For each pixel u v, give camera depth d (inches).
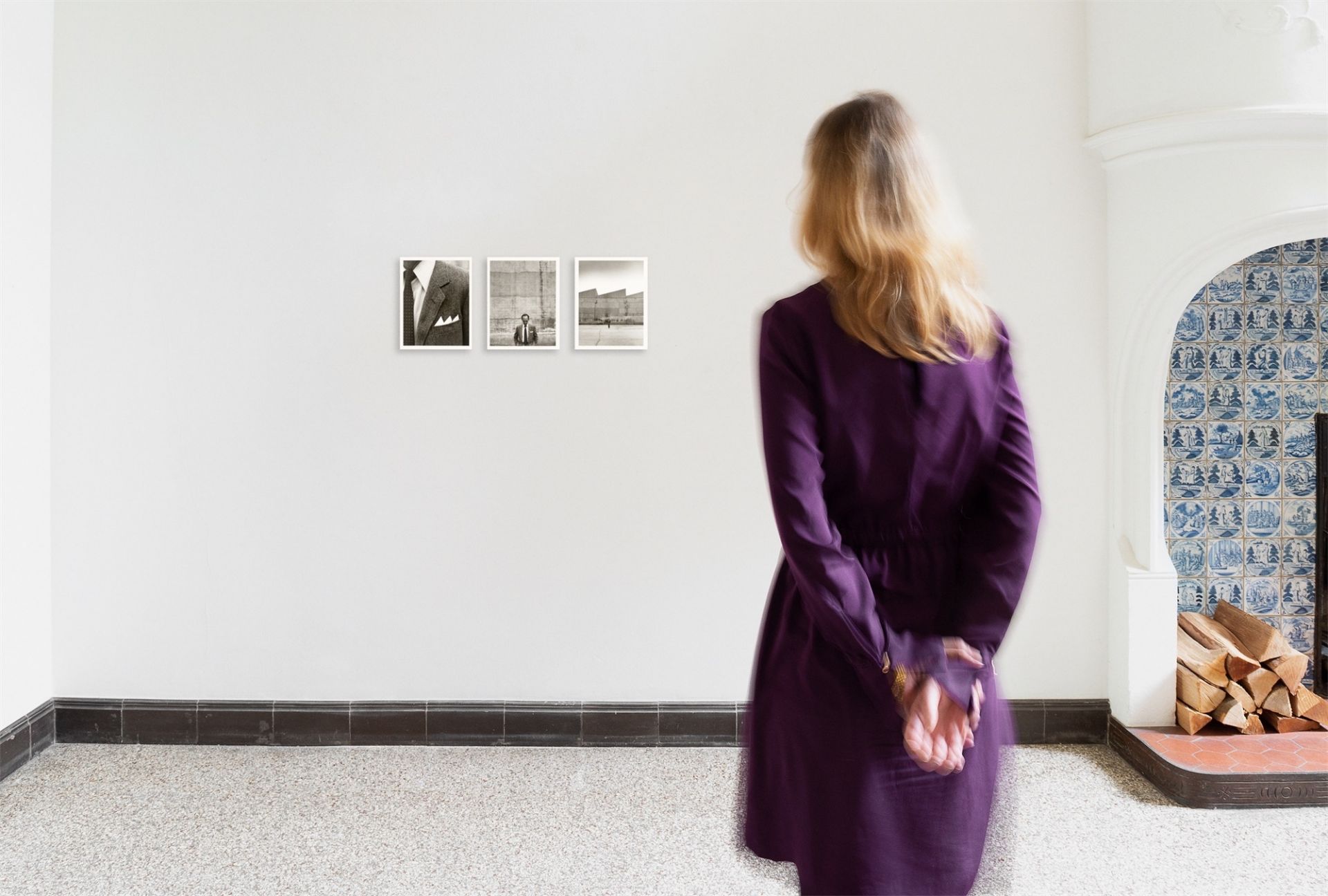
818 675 49.0
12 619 131.6
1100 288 138.9
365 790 123.3
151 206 139.6
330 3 138.9
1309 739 127.6
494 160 139.7
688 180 139.4
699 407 140.3
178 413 140.8
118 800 119.6
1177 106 121.7
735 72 138.9
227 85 139.0
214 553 141.6
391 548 141.7
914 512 48.6
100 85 138.9
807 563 45.0
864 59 138.4
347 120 139.6
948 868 48.1
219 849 105.6
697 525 140.9
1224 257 123.3
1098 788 122.9
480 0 139.1
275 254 140.2
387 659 141.9
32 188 135.4
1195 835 108.9
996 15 137.6
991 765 50.0
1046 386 139.6
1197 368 144.7
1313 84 114.4
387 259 140.3
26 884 97.0
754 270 139.8
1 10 127.9
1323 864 101.9
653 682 141.8
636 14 139.0
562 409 140.7
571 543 141.3
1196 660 132.6
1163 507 134.7
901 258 46.1
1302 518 144.8
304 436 141.1
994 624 47.3
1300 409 144.2
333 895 95.3
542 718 141.2
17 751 130.9
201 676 141.9
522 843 107.8
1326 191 117.4
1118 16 129.0
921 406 46.5
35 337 136.8
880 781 47.9
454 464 141.3
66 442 140.6
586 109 139.4
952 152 138.5
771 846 52.5
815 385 47.1
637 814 116.1
